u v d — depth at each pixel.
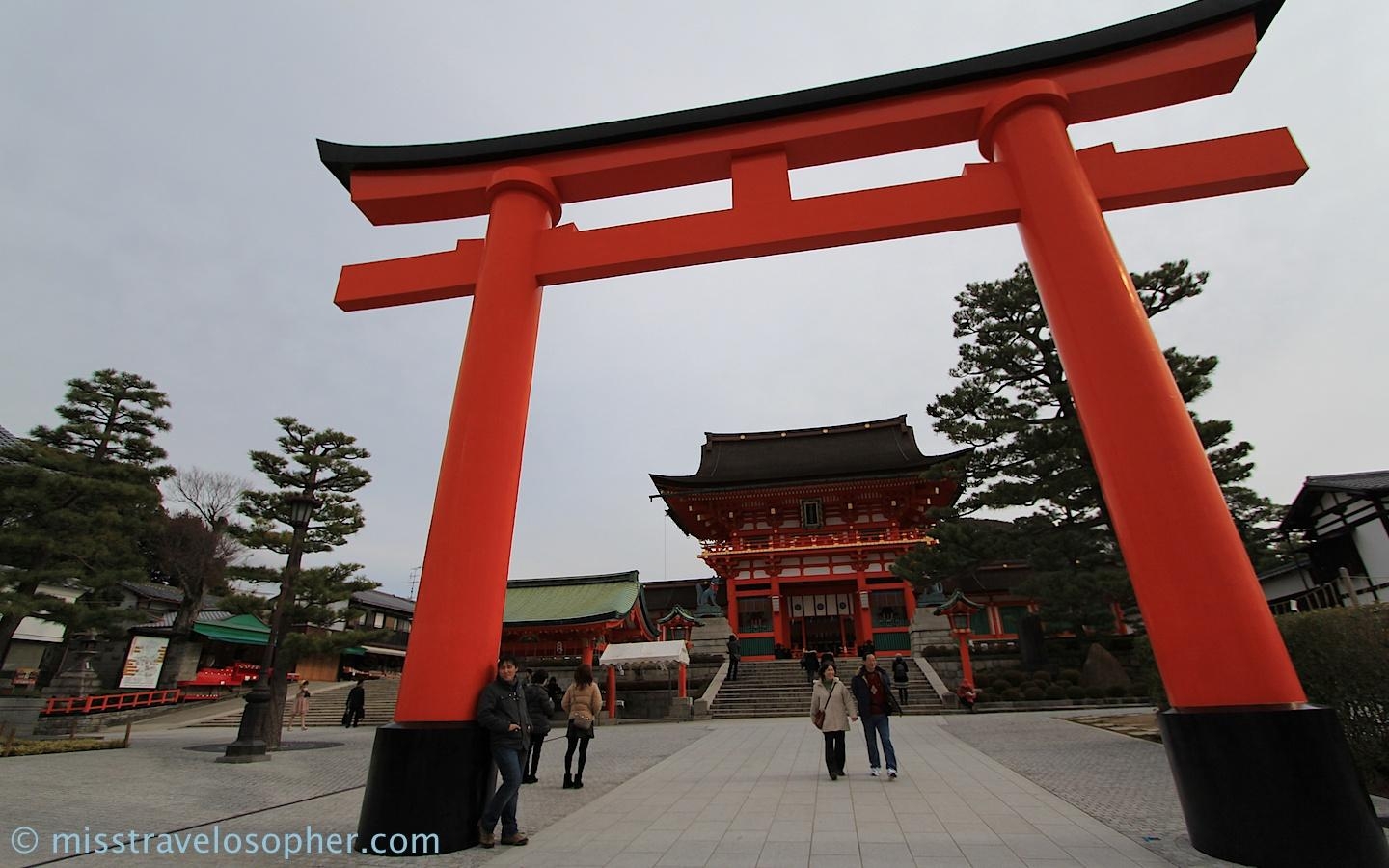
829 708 10.24
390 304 8.82
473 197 8.88
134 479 21.91
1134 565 6.04
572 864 5.74
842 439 44.53
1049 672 25.12
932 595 37.75
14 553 18.52
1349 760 5.05
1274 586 28.53
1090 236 6.87
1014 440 23.14
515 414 7.55
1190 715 5.46
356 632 18.72
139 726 26.22
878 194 7.85
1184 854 5.54
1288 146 7.20
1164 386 6.27
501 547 7.09
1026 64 7.83
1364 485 22.34
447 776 6.09
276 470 19.27
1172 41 7.65
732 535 38.56
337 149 8.82
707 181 9.05
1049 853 5.86
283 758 14.86
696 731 19.73
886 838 6.53
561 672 29.42
